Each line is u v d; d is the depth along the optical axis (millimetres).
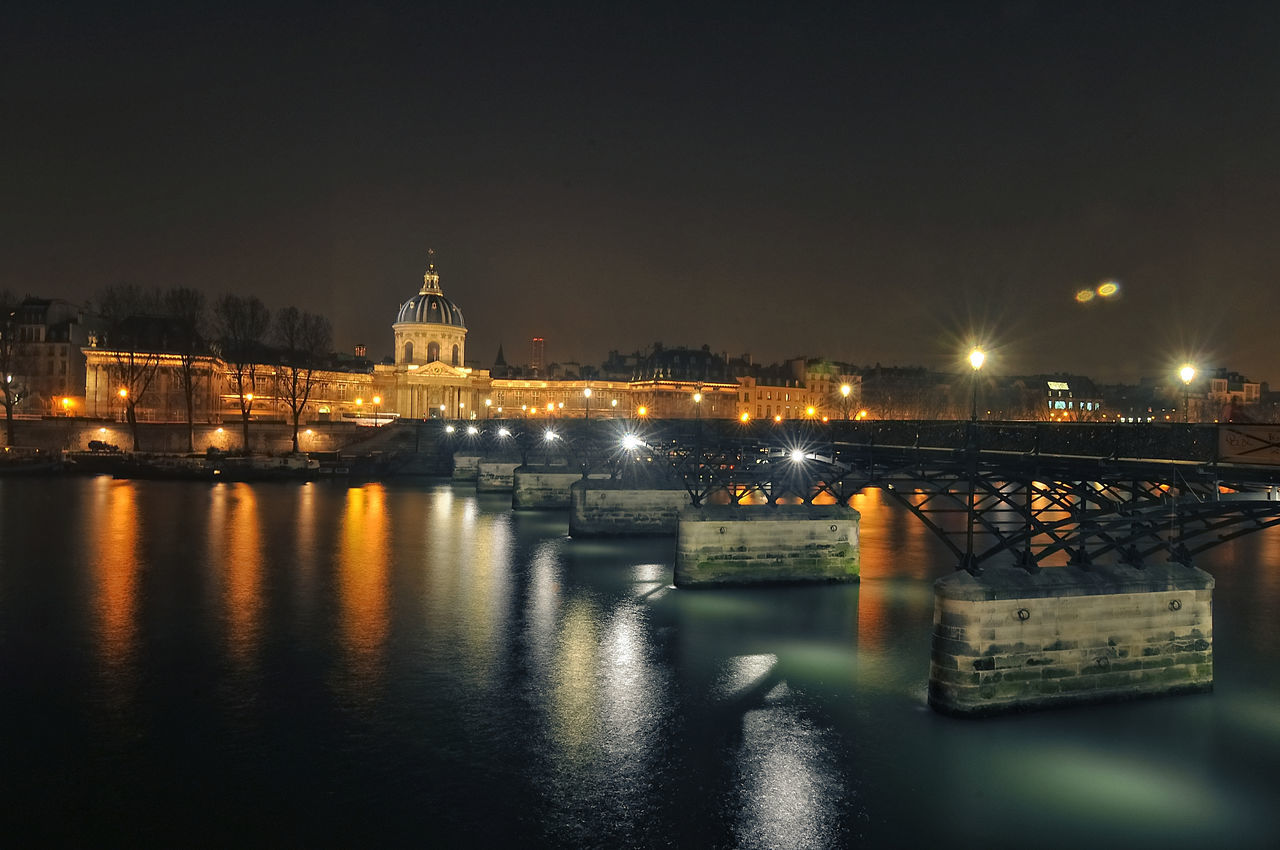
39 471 87250
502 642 30891
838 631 32125
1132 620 23281
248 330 116000
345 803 19188
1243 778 19906
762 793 19703
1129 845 17578
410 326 192750
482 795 19609
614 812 18906
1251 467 18406
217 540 51375
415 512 66500
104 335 135625
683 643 30688
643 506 54031
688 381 178500
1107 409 184125
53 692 25562
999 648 22516
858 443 32250
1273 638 31078
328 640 31062
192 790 19719
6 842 17453
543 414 190375
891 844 17672
